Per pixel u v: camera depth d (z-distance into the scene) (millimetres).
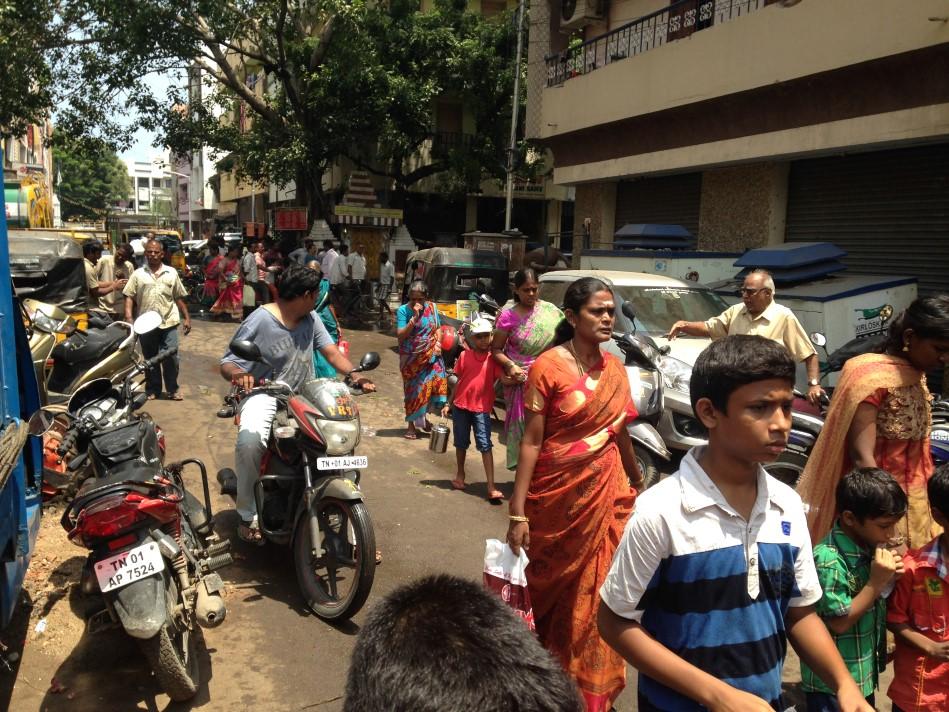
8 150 28188
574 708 1034
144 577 3043
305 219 24547
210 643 3740
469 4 26859
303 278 4469
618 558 1938
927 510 3207
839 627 2621
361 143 23641
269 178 22203
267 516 4359
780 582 1884
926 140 9109
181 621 3221
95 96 20609
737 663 1849
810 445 5457
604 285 3145
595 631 3000
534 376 3125
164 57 19922
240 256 16578
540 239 29156
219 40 19500
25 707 3180
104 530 3027
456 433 6125
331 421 4023
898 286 7844
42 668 3469
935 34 8328
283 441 4219
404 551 4926
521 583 3057
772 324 5562
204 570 3490
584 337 3135
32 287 7598
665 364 6586
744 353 1800
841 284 7938
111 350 6199
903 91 9047
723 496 1877
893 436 3170
